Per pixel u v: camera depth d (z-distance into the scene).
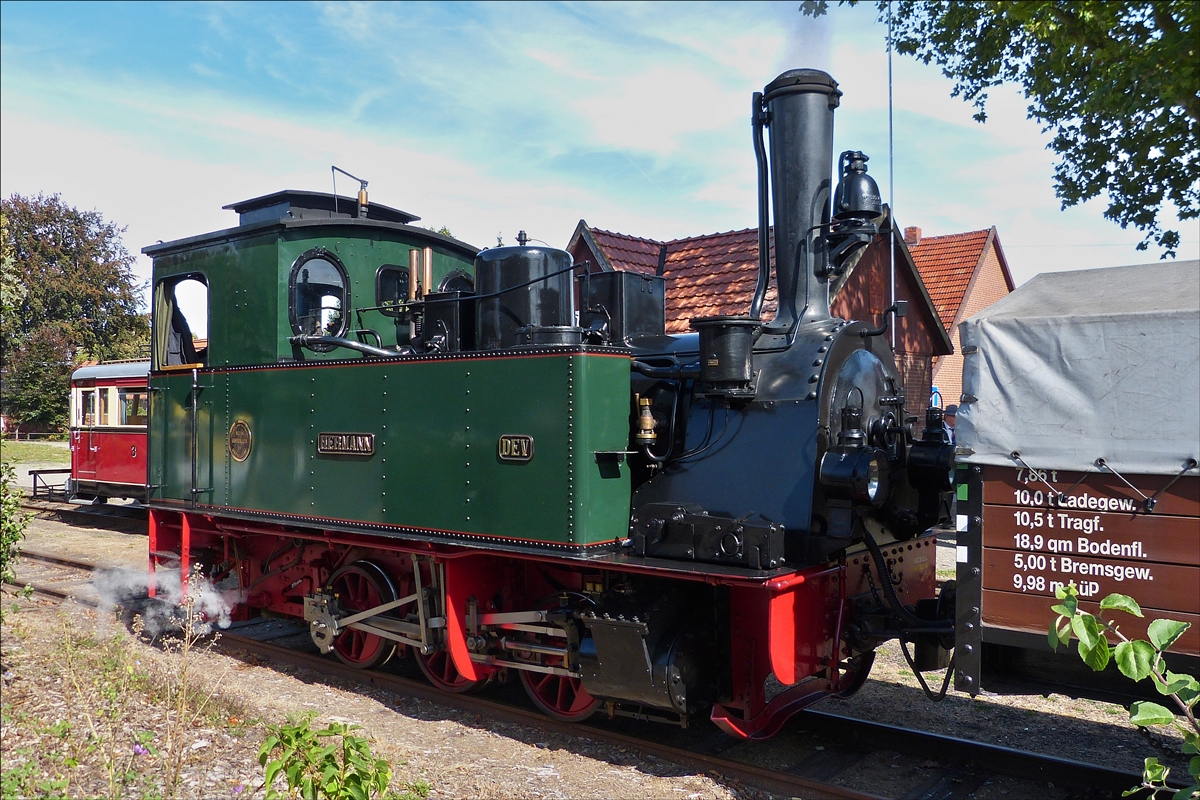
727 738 5.30
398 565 6.26
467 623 5.68
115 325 46.28
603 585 5.21
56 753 4.56
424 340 6.00
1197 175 10.08
